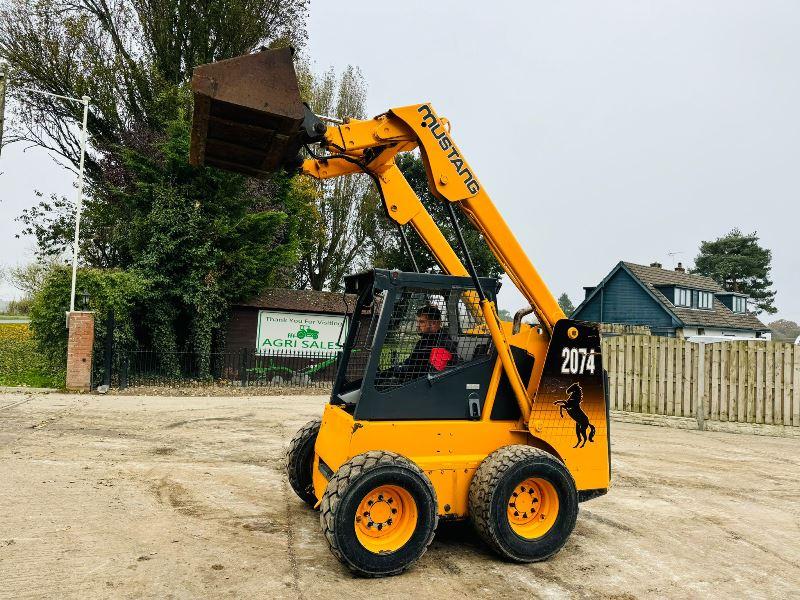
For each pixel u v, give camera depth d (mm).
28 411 11375
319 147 5621
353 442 4766
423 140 5254
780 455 10250
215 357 18375
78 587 4133
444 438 5070
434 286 5184
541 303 5547
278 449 9078
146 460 8039
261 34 24891
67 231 21406
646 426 13203
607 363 14031
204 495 6531
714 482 8203
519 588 4441
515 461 4867
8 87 21578
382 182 5719
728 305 42594
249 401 14477
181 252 17562
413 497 4590
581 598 4316
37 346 16078
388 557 4484
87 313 14539
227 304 18203
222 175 18016
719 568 5051
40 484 6637
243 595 4105
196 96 4344
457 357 5281
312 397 15922
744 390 12445
